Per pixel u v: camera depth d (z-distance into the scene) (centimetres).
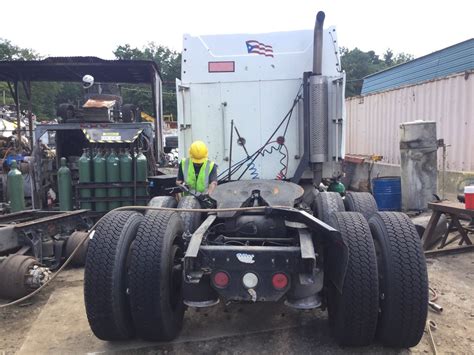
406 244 344
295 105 591
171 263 365
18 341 404
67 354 371
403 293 333
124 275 357
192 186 521
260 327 407
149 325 355
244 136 599
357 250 339
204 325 414
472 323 414
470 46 1323
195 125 601
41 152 907
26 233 564
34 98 5644
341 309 339
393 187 976
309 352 360
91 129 852
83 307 477
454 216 658
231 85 595
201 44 593
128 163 823
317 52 546
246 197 429
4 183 1109
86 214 732
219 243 382
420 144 876
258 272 331
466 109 939
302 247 332
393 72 1842
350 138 1549
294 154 597
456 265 596
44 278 506
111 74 1153
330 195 469
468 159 938
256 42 589
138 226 383
